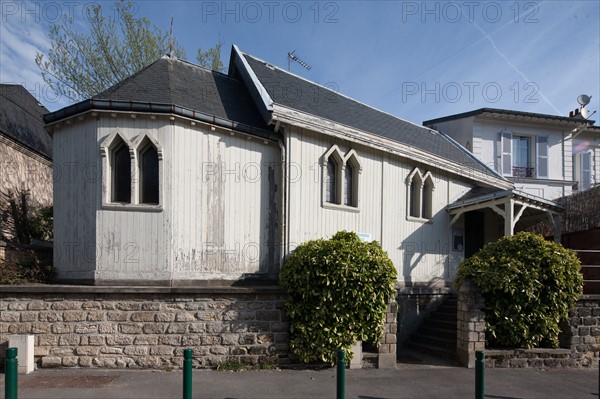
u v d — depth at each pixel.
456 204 15.02
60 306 8.81
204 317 9.19
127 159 9.99
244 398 7.32
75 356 8.78
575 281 10.26
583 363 10.12
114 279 9.60
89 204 9.89
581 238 13.86
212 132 10.55
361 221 12.83
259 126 11.38
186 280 9.91
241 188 10.91
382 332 9.63
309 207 11.59
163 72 11.72
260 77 13.69
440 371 9.48
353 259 9.34
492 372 9.44
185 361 5.98
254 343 9.33
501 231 16.73
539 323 10.03
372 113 17.31
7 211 13.31
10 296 8.73
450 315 12.88
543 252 10.12
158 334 9.01
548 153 21.78
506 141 21.31
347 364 9.34
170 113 9.78
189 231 10.05
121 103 9.66
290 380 8.45
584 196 14.79
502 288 9.85
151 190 9.96
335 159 12.45
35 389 7.54
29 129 15.73
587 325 10.31
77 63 19.53
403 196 14.06
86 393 7.37
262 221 11.18
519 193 12.85
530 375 9.24
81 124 10.14
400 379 8.76
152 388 7.70
